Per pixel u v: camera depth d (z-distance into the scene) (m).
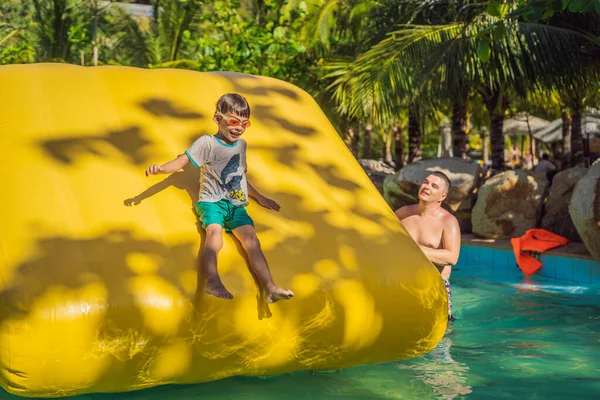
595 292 7.77
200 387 4.30
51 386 3.71
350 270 4.37
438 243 6.19
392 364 4.91
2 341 3.60
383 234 4.71
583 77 12.69
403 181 11.58
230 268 4.08
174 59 22.05
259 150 4.93
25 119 4.55
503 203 10.55
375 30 16.66
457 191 11.26
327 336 4.25
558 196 10.24
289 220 4.52
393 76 12.66
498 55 12.01
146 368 3.88
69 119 4.63
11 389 3.71
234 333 4.01
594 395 4.30
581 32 12.27
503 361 5.05
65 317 3.64
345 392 4.28
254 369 4.21
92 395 4.12
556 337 5.77
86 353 3.70
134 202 4.26
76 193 4.20
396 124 23.89
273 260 4.23
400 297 4.44
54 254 3.85
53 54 22.97
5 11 25.59
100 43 23.92
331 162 5.14
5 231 3.93
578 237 9.67
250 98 5.36
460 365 4.93
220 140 4.12
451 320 6.41
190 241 4.15
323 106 18.69
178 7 21.61
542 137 27.92
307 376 4.56
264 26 15.24
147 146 4.63
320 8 18.06
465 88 14.46
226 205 4.15
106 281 3.80
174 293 3.88
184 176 4.55
